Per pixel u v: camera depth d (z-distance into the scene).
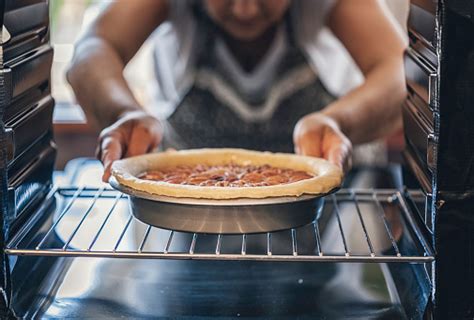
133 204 0.98
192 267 1.05
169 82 1.62
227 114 1.61
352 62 1.65
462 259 0.81
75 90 1.43
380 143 1.69
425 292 0.85
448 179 0.80
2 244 0.83
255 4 1.48
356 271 1.03
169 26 1.62
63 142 2.19
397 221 1.17
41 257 1.02
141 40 1.59
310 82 1.58
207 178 1.05
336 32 1.55
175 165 1.14
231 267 1.06
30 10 0.95
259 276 1.02
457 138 0.79
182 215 0.92
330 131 1.17
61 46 2.19
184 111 1.62
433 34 0.84
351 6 1.51
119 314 0.89
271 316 0.89
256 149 1.62
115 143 1.12
